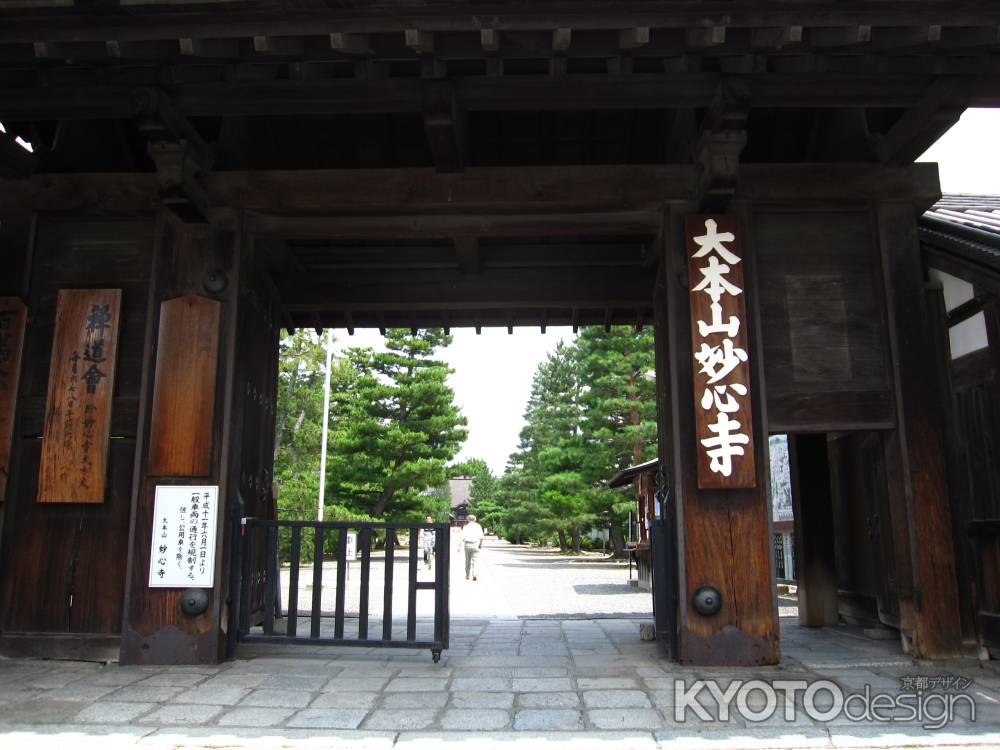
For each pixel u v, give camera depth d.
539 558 32.22
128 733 3.88
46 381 6.09
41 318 6.19
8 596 5.79
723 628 5.52
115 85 5.43
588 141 7.30
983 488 5.91
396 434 26.72
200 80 5.37
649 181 6.12
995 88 5.33
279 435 28.20
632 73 5.41
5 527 5.87
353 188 6.19
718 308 5.89
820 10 4.66
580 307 8.87
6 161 5.94
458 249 7.46
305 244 8.48
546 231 6.42
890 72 5.28
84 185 6.22
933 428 5.82
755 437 5.75
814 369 5.98
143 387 5.93
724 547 5.61
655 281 7.84
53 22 4.77
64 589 5.79
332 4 4.62
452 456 28.47
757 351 5.89
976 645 5.57
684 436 5.78
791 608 10.70
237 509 5.98
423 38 4.84
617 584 16.52
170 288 6.10
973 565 5.96
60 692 4.73
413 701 4.52
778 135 7.27
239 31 4.82
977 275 5.68
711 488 5.66
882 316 6.07
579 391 31.61
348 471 27.09
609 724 4.03
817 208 6.21
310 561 23.84
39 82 5.45
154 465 5.79
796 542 8.33
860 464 7.59
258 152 7.15
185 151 5.73
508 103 5.65
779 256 6.17
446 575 5.72
